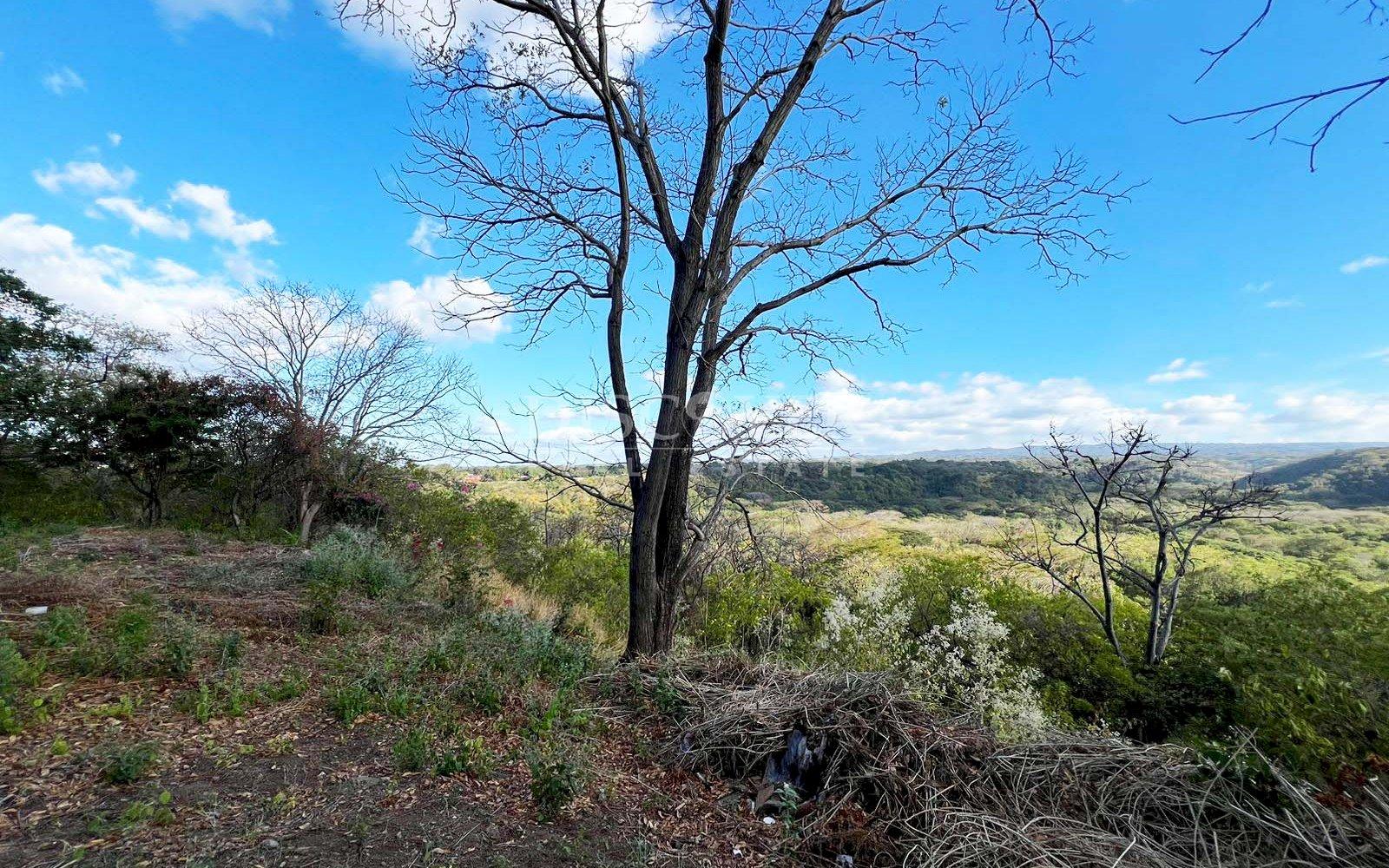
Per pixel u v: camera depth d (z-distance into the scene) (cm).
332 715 419
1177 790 359
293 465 1309
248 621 592
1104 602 948
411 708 439
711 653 625
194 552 882
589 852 311
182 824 282
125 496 1382
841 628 739
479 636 614
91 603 558
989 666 651
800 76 607
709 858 329
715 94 631
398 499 1326
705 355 656
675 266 650
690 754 436
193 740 362
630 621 634
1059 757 393
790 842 346
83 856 250
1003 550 1152
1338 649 645
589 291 697
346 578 757
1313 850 295
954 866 315
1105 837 324
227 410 1295
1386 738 408
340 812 310
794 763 403
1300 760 379
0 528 928
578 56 622
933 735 408
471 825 315
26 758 317
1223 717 652
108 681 420
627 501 1183
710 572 970
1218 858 304
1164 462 879
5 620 491
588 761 398
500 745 411
